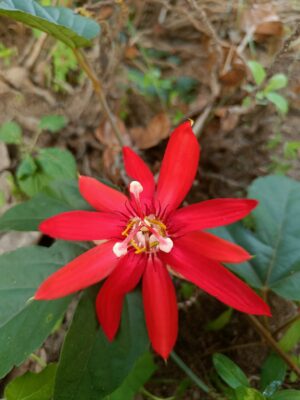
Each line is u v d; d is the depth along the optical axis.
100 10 0.23
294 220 0.17
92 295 0.15
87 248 0.16
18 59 0.23
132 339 0.15
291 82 0.23
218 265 0.13
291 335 0.16
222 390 0.18
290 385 0.18
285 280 0.16
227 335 0.19
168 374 0.19
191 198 0.22
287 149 0.22
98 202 0.14
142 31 0.25
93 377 0.14
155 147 0.23
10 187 0.21
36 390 0.15
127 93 0.24
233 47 0.23
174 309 0.13
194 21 0.24
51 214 0.17
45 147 0.23
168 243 0.13
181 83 0.24
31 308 0.15
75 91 0.24
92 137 0.23
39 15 0.16
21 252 0.16
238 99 0.23
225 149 0.23
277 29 0.24
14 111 0.23
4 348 0.14
